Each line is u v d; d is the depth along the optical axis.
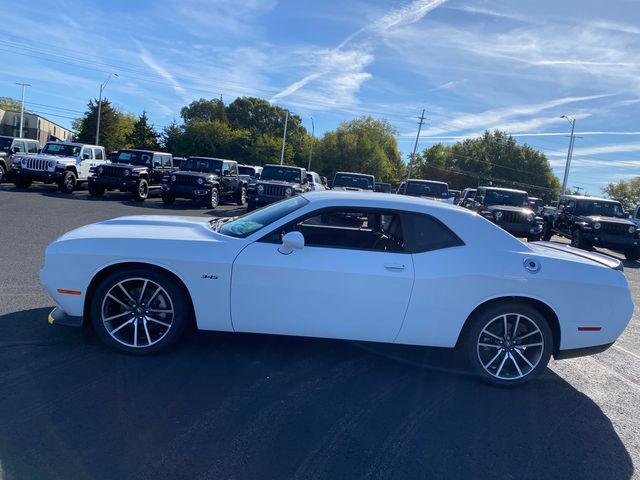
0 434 3.00
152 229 4.52
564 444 3.47
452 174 83.94
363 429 3.41
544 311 4.39
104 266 4.14
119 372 3.94
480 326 4.27
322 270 4.14
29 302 5.46
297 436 3.24
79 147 20.70
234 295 4.18
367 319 4.22
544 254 4.48
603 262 4.59
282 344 4.84
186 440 3.08
